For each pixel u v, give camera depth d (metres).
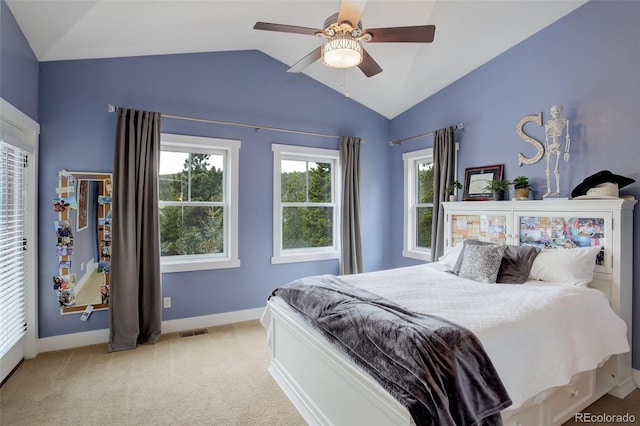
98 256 3.21
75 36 2.75
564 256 2.52
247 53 3.91
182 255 3.70
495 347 1.58
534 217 2.91
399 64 3.75
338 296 2.12
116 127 3.15
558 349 1.83
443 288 2.41
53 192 3.03
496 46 3.34
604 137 2.66
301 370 2.23
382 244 4.85
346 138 4.43
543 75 3.07
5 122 2.48
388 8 2.97
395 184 4.84
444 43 3.36
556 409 1.97
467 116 3.81
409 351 1.42
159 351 3.09
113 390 2.42
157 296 3.29
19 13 2.43
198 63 3.65
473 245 2.94
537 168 3.13
